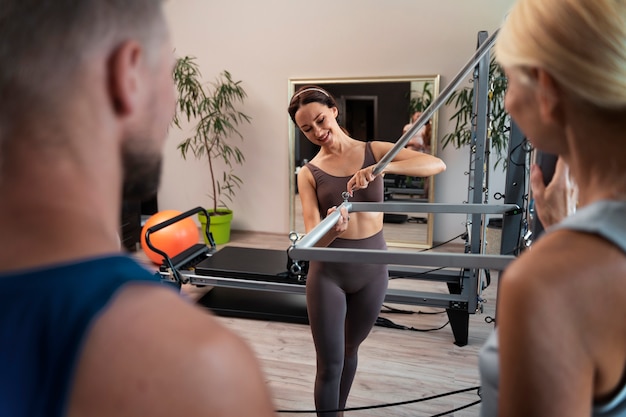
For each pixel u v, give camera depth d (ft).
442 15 13.05
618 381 1.31
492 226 11.68
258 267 9.84
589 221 1.30
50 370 0.85
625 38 1.21
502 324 1.33
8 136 0.99
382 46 13.65
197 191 16.19
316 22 14.03
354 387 7.09
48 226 0.98
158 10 1.13
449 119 13.47
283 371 7.59
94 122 1.01
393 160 5.28
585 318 1.21
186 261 9.89
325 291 4.98
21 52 0.96
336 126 5.29
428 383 7.19
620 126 1.30
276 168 15.31
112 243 1.06
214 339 0.89
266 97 14.92
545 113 1.42
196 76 15.37
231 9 14.66
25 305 0.89
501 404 1.35
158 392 0.83
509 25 1.47
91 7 0.98
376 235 5.28
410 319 9.53
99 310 0.88
